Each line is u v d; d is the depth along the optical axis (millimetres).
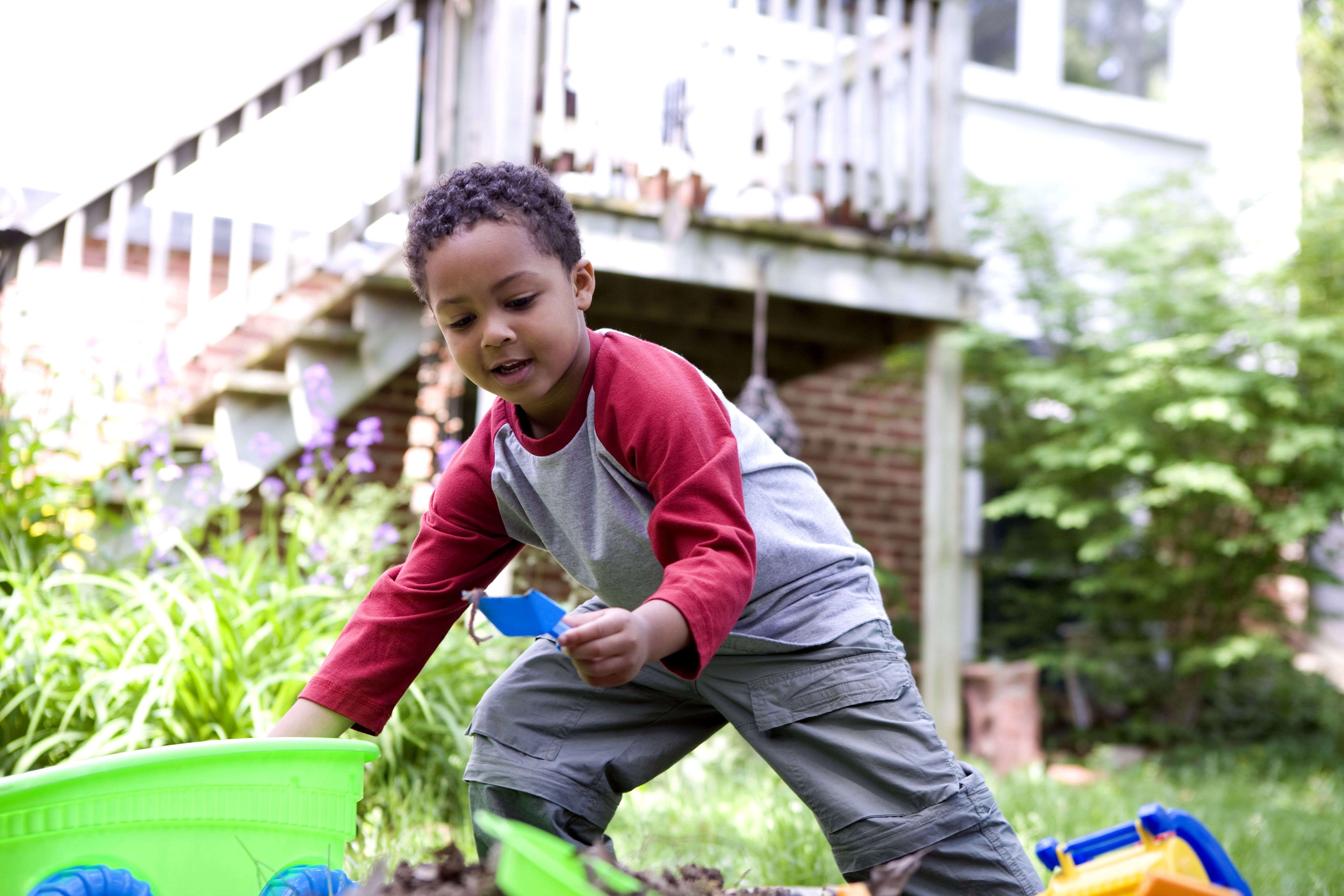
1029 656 6719
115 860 1282
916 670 6219
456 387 4465
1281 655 5984
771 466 1688
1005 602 7105
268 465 4328
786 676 1604
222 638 2811
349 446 5332
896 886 1218
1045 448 6195
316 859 1469
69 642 2852
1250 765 5562
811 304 5266
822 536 1699
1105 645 6531
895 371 6625
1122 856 1249
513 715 1734
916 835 1505
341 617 3078
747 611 1606
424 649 1679
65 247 4223
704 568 1308
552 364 1454
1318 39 7762
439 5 4535
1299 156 6852
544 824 1689
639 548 1590
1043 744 6184
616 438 1521
